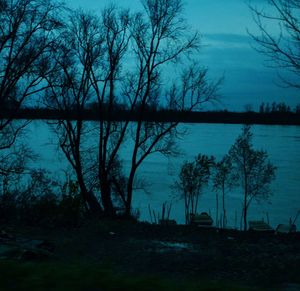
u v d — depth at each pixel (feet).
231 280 32.99
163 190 202.80
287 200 205.57
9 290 17.61
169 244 44.60
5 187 60.80
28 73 73.72
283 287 29.53
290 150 390.63
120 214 86.99
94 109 92.58
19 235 44.98
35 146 236.43
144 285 18.63
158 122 88.48
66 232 49.65
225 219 171.94
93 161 94.73
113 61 86.84
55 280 18.70
